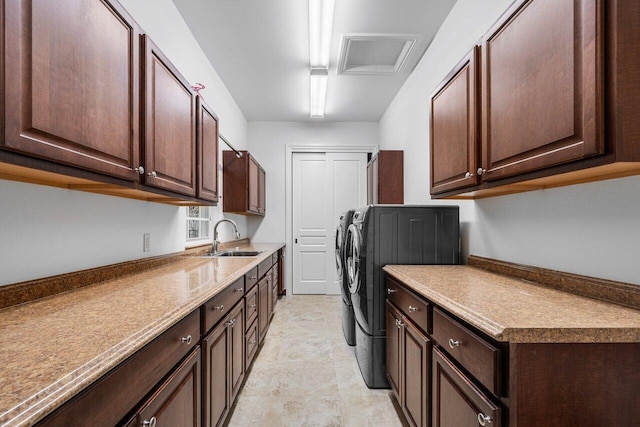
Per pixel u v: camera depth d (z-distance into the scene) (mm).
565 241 1378
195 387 1247
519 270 1642
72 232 1386
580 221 1300
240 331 1982
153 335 870
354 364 2549
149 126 1439
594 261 1234
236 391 1879
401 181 3676
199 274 1784
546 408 855
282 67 3299
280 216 4992
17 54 790
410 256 2193
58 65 923
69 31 969
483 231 2031
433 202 2830
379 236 2193
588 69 905
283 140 5027
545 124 1084
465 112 1645
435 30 2668
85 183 1306
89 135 1059
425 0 2312
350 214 2834
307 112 4633
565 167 1049
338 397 2076
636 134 847
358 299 2273
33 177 1126
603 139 877
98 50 1107
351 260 2545
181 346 1120
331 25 2432
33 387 566
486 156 1466
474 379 1019
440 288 1397
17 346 744
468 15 2178
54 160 923
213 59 3143
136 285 1469
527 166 1184
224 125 3717
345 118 4898
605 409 860
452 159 1796
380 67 3330
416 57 3094
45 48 876
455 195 1896
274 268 3742
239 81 3625
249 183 3793
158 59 1527
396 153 3693
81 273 1414
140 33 1389
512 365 853
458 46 2314
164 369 990
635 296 1063
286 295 4949
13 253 1106
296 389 2170
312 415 1877
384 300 2184
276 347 2887
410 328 1605
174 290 1359
